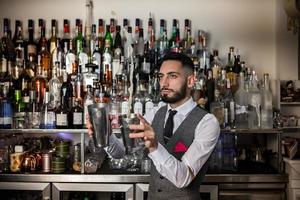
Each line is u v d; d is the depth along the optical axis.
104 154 2.44
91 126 1.22
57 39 2.55
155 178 1.53
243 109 2.36
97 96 2.24
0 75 2.44
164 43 2.60
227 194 2.18
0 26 2.75
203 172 1.49
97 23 2.76
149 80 2.43
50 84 2.41
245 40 2.77
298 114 2.62
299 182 2.16
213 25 2.77
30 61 2.49
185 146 1.50
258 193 2.19
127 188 2.17
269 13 2.76
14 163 2.26
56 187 2.18
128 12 2.76
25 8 2.76
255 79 2.48
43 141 2.51
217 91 2.40
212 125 1.43
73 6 2.77
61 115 2.22
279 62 2.65
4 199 2.40
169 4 2.77
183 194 1.46
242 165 2.41
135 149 1.25
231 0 2.78
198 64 2.47
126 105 2.28
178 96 1.47
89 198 2.49
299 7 2.40
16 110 2.31
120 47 2.56
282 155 2.26
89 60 2.46
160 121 1.65
